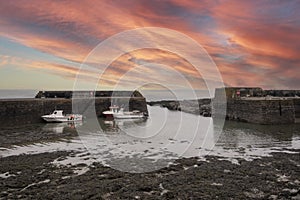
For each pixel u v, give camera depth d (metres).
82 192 9.70
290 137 22.98
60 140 21.44
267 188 10.21
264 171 12.48
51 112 37.72
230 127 29.89
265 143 20.20
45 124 33.22
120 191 9.93
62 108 39.94
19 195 9.52
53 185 10.59
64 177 11.65
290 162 14.25
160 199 9.16
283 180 11.25
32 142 20.50
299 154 16.42
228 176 11.70
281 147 18.75
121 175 11.88
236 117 38.12
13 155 15.93
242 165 13.56
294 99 37.16
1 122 29.80
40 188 10.24
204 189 10.04
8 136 23.44
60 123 34.31
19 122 32.09
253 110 34.03
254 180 11.16
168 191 9.90
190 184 10.67
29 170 12.59
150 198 9.25
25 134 24.61
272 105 32.72
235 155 16.14
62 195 9.44
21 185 10.53
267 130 27.39
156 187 10.35
